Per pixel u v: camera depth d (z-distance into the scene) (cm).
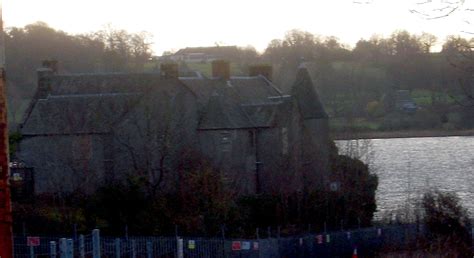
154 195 4106
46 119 4778
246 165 4831
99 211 3962
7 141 523
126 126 4634
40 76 5266
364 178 4616
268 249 3431
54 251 3017
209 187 4122
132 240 3406
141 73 5372
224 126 4847
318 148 4834
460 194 4934
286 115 4934
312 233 3881
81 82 5234
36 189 4625
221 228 3784
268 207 4231
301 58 6700
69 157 4647
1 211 518
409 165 5956
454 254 2880
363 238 3759
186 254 3456
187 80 5197
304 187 4519
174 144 4516
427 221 3353
